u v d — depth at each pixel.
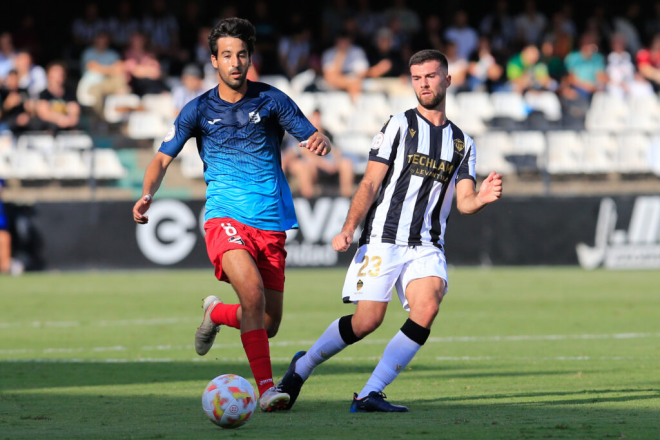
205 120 18.67
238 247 18.02
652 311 38.34
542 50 71.50
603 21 79.56
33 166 58.12
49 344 29.91
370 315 17.73
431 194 18.03
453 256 56.41
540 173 59.41
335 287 47.56
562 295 43.97
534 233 56.44
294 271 55.47
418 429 15.19
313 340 30.56
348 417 16.67
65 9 79.19
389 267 17.77
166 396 19.97
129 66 67.81
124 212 55.19
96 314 38.22
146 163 58.38
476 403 18.39
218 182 18.78
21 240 54.72
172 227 55.34
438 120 18.33
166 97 66.75
